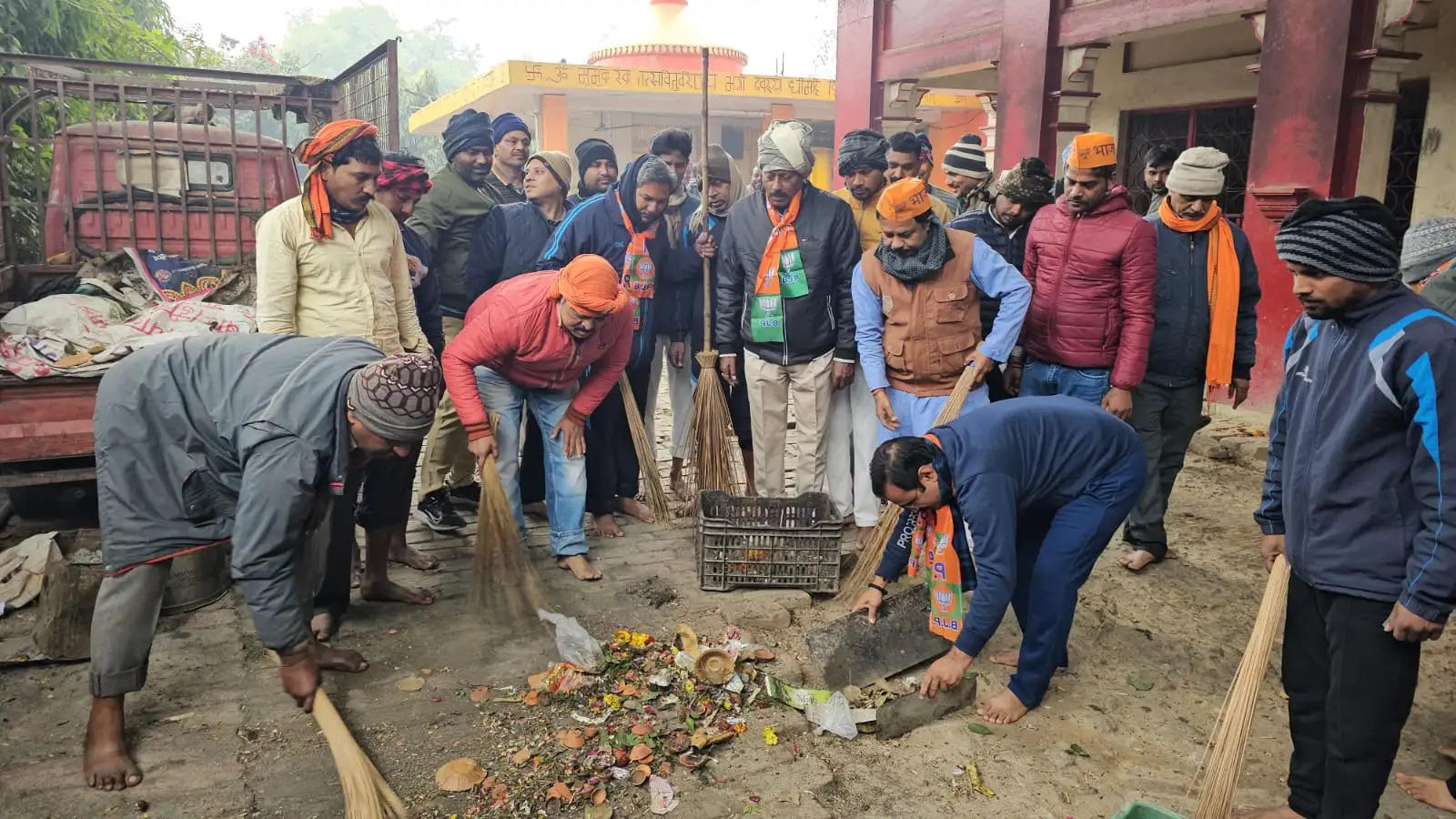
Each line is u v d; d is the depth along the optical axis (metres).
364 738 3.14
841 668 3.54
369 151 3.75
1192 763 3.18
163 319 4.82
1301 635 2.66
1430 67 7.19
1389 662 2.38
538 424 4.65
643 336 5.08
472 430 3.96
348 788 2.64
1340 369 2.38
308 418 2.58
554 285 3.97
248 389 2.71
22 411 4.32
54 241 5.48
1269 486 2.77
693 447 5.01
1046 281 4.36
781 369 4.74
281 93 5.96
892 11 10.47
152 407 2.77
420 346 4.26
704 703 3.35
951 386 4.38
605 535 5.05
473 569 4.57
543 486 5.13
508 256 4.98
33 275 5.35
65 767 2.96
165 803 2.81
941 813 2.89
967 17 9.38
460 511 5.42
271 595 2.59
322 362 2.69
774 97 17.11
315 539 3.71
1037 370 4.52
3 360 4.30
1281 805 2.82
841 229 4.58
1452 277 3.10
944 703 3.40
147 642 2.90
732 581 4.30
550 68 15.80
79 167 5.41
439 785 2.90
